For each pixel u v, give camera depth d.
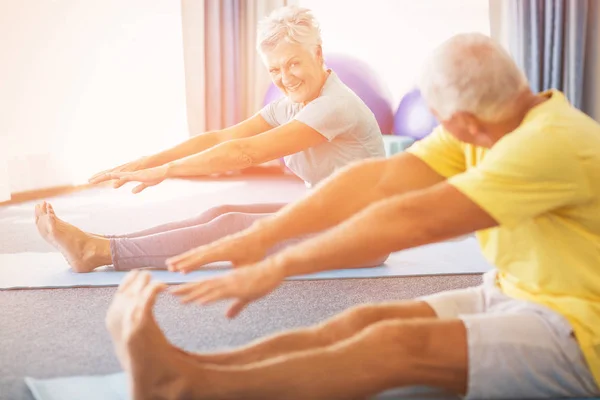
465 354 1.17
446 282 2.21
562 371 1.19
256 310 1.91
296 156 2.25
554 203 1.15
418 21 5.14
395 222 1.12
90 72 4.39
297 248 1.13
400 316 1.35
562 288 1.23
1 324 1.80
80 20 4.30
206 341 1.66
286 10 2.15
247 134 2.36
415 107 4.50
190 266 1.23
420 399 1.32
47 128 4.22
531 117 1.18
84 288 2.13
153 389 1.08
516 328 1.19
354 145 2.20
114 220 3.38
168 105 4.86
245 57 5.01
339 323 1.31
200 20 4.83
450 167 1.41
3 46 3.90
